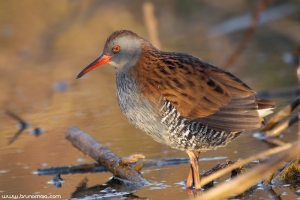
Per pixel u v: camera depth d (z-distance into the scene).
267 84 14.86
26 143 11.99
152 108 9.30
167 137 9.41
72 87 16.03
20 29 19.53
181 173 10.01
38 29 19.30
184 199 8.89
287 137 11.37
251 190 9.03
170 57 9.66
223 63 16.48
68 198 9.15
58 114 13.83
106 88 15.78
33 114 13.90
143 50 9.80
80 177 10.18
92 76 17.02
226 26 19.12
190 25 19.81
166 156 10.80
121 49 9.97
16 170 10.50
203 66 9.41
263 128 11.70
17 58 18.00
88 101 14.73
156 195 9.13
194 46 18.28
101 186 9.68
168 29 19.78
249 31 15.52
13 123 13.38
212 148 9.43
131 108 9.62
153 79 9.37
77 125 12.93
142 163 10.02
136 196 9.12
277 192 8.91
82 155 11.17
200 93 9.11
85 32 19.59
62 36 19.53
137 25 19.28
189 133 9.21
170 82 9.23
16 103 14.84
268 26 19.28
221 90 9.05
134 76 9.61
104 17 19.88
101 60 10.23
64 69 17.33
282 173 9.31
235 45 18.14
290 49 17.62
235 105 8.97
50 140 12.13
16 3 20.22
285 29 18.16
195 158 9.51
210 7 20.45
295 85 14.52
